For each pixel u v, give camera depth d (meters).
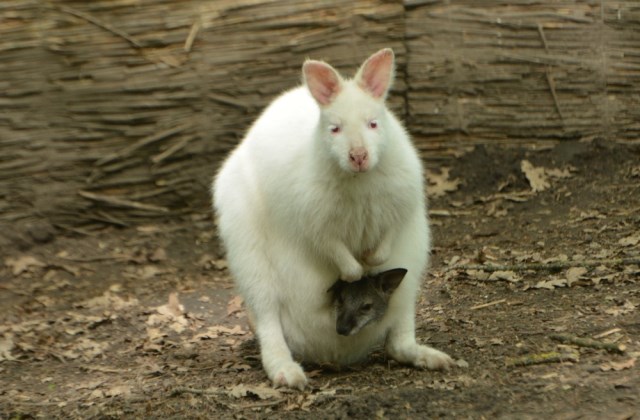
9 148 13.52
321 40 14.09
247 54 13.97
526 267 10.42
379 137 7.30
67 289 12.23
